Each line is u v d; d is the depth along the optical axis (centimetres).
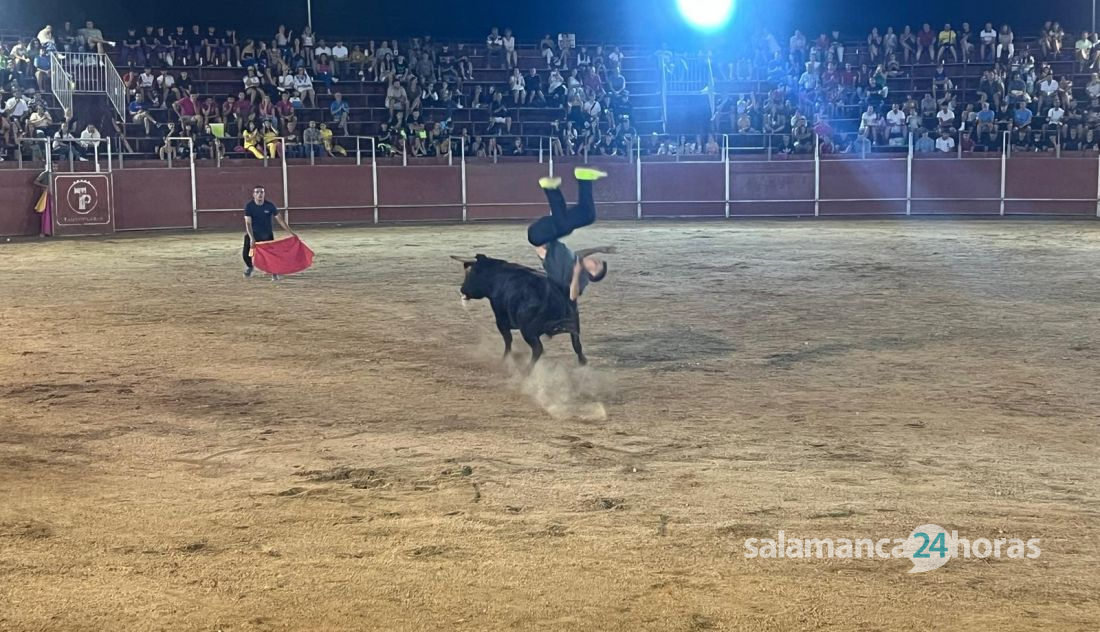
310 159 2989
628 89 3653
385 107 3438
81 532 518
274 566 470
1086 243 2161
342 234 2595
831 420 738
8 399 815
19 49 3016
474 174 3109
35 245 2319
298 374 904
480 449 666
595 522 526
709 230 2638
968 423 727
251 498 571
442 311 1259
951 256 1902
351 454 657
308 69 3459
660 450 661
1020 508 544
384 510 549
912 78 3556
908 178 3102
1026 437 689
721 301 1341
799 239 2311
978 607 419
